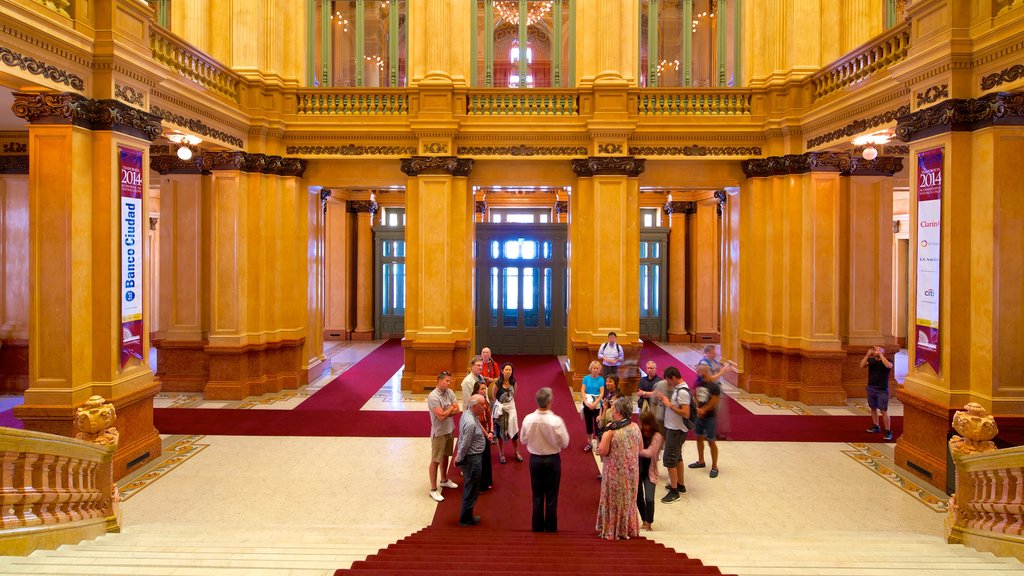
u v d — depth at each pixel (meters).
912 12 7.46
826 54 11.14
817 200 11.03
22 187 11.59
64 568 3.52
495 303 17.48
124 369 7.50
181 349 11.91
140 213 7.77
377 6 17.41
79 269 6.97
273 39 11.84
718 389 7.73
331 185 12.81
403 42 17.86
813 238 11.04
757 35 11.87
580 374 12.02
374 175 12.56
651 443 5.76
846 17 10.95
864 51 9.23
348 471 7.73
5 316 11.80
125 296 7.48
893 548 4.71
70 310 6.84
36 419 6.80
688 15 12.32
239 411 10.60
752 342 11.98
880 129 8.87
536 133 11.98
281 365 12.33
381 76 17.66
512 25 19.42
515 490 7.16
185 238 11.85
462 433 6.02
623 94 11.70
